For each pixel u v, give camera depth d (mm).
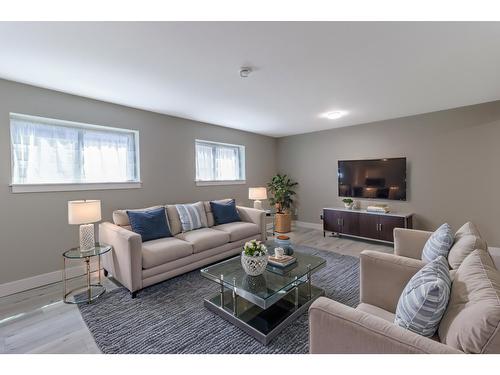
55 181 2859
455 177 3703
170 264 2633
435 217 3896
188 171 4133
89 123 3006
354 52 1971
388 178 4270
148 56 2004
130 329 1850
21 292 2498
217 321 1946
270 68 2250
